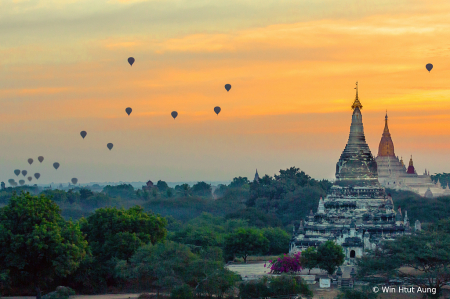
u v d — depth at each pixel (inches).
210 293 6299.2
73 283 6860.2
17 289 6697.8
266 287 6240.2
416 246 6589.6
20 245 6220.5
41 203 6697.8
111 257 7017.7
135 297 6446.9
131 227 7416.3
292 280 6264.8
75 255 6422.2
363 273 6638.8
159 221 7667.3
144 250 6569.9
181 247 6643.7
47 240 6343.5
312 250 7549.2
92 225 7500.0
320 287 6983.3
